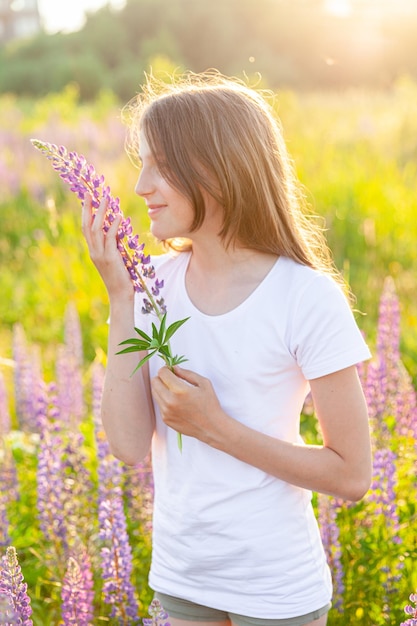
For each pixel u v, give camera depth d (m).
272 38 41.66
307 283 2.14
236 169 2.14
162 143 2.13
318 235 2.52
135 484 3.55
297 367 2.18
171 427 2.17
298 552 2.20
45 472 3.28
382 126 15.98
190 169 2.12
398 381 3.92
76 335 5.61
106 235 2.23
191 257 2.35
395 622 3.06
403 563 3.13
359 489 2.17
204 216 2.16
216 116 2.14
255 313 2.16
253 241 2.19
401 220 9.56
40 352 7.26
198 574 2.25
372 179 10.91
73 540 3.27
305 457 2.12
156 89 2.43
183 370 2.14
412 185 11.34
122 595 2.90
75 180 2.20
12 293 8.82
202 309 2.25
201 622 2.30
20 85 39.12
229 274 2.23
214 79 2.51
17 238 11.08
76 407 4.85
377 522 3.30
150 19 44.53
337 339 2.10
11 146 15.28
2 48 48.47
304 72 40.19
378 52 28.81
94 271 8.48
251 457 2.13
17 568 2.24
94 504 3.62
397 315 3.99
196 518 2.23
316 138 14.63
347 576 3.19
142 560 3.42
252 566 2.19
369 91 26.25
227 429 2.12
